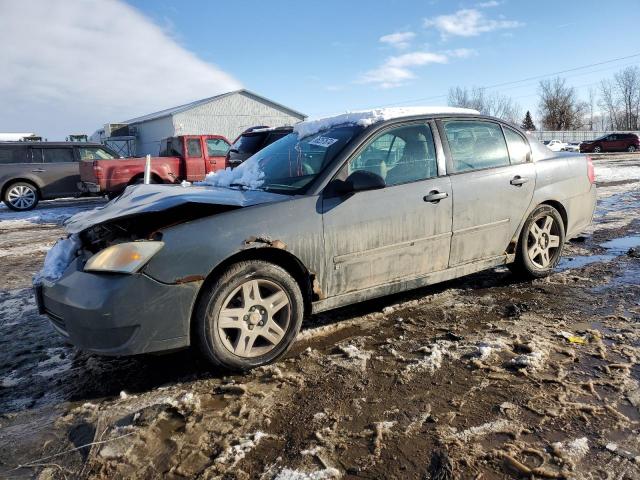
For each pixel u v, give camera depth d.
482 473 2.04
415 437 2.29
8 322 4.19
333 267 3.29
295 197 3.21
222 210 2.98
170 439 2.36
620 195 10.45
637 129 75.31
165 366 3.19
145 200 3.18
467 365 2.97
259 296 3.03
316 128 4.02
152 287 2.69
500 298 4.17
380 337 3.47
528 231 4.39
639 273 4.66
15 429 2.54
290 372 2.99
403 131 3.72
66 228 3.14
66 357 3.44
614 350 3.07
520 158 4.36
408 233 3.58
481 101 71.56
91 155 14.07
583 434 2.25
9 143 13.07
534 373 2.82
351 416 2.48
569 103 73.75
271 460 2.17
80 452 2.31
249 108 39.62
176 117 36.66
